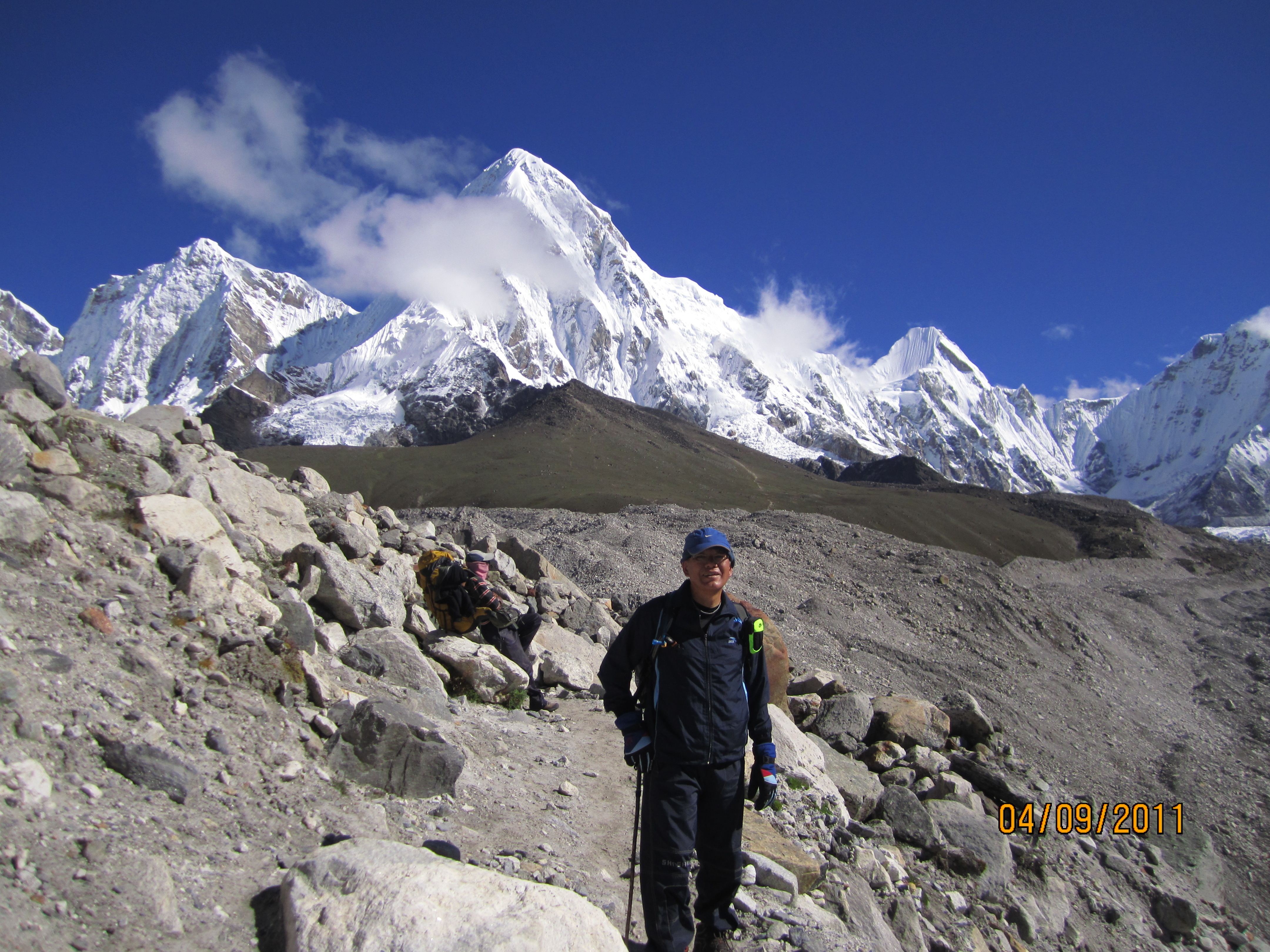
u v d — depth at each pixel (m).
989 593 25.12
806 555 26.92
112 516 5.90
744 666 4.22
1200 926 9.86
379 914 3.19
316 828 4.18
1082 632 25.55
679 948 3.84
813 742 8.97
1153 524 113.12
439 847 4.39
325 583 6.98
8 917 2.73
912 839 8.13
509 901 3.40
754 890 5.10
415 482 157.75
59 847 3.18
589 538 26.14
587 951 3.33
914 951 6.00
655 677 4.08
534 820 5.32
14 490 5.55
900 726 10.49
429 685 6.78
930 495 145.38
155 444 7.02
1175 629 33.59
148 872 3.23
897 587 24.55
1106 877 9.85
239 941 3.22
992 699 17.47
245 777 4.27
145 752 3.90
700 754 3.99
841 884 5.85
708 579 4.05
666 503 129.00
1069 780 14.61
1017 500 137.88
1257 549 98.50
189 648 4.94
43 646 4.24
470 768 5.74
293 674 5.30
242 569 6.30
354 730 5.00
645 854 4.02
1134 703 21.22
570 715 8.18
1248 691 24.84
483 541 13.02
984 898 7.84
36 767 3.43
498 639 8.40
